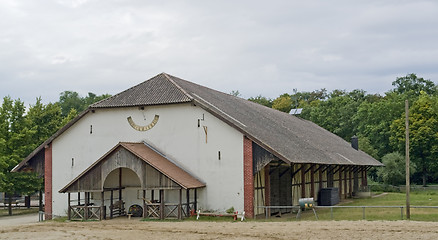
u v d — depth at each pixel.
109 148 28.91
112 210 26.66
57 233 20.05
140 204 27.38
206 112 26.55
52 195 29.81
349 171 43.78
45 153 30.31
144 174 25.09
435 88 88.19
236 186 25.36
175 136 27.28
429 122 59.50
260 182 26.44
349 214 25.83
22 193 38.84
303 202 24.19
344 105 79.94
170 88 28.97
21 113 39.88
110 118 29.11
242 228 20.59
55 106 45.59
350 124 75.25
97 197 28.19
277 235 18.27
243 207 25.05
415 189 54.34
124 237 18.53
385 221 21.61
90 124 29.55
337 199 35.12
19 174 37.84
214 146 26.14
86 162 29.33
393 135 63.81
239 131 25.44
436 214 24.38
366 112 71.69
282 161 26.69
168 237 18.31
